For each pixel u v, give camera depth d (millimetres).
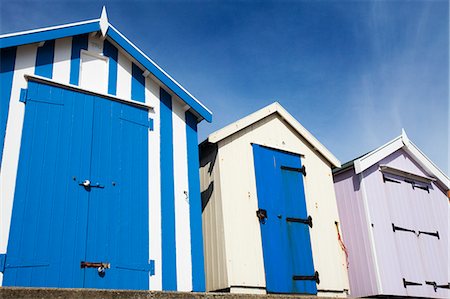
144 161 7289
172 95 8117
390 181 10445
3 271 5598
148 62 7773
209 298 6086
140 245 6758
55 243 6051
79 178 6543
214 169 8398
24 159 6195
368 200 9781
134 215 6863
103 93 7184
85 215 6414
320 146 9727
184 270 7082
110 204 6691
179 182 7602
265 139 9070
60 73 6941
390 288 9219
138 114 7523
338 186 10398
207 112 8328
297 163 9305
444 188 11617
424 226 10570
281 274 8070
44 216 6086
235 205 8141
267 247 8125
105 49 7504
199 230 7531
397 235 9922
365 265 9430
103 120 7094
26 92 6535
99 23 7340
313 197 9203
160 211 7164
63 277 5961
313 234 8844
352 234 9812
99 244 6395
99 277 6234
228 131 8445
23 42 6625
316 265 8586
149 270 6699
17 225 5863
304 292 8203
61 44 7109
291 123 9492
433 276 10109
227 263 7617
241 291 7551
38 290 4945
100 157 6852
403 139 10930
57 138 6562
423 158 11234
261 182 8602
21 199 5992
